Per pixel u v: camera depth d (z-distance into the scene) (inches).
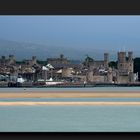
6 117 5497.1
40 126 4699.8
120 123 4916.3
